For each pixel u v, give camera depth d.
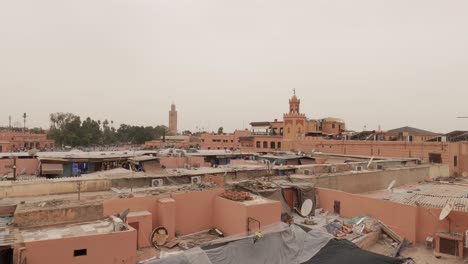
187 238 16.77
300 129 59.72
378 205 18.45
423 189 26.36
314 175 24.50
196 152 44.22
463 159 36.88
